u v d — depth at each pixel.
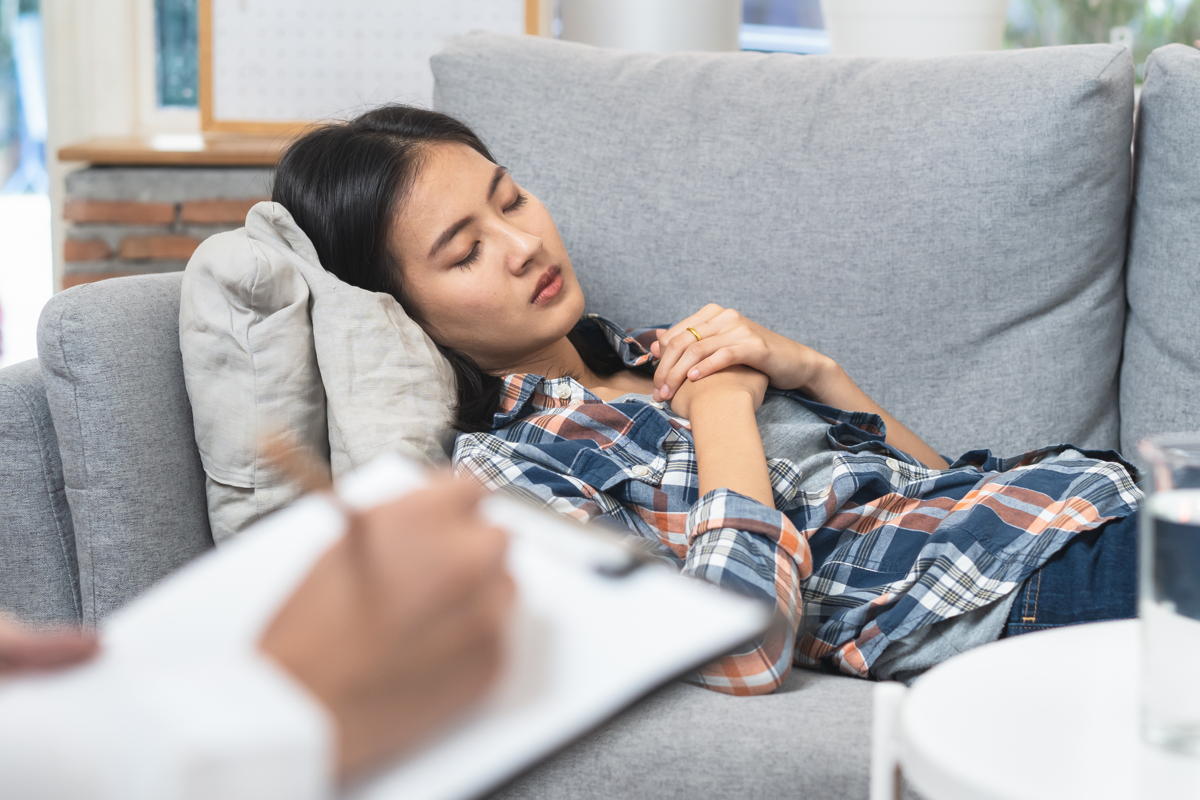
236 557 0.51
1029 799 0.51
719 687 0.88
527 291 1.23
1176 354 1.31
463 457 1.08
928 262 1.34
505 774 0.40
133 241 2.14
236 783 0.38
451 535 0.46
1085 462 1.10
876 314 1.36
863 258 1.36
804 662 1.03
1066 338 1.34
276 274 1.06
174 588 0.49
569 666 0.46
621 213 1.44
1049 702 0.60
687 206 1.42
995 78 1.34
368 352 1.09
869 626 0.99
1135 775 0.53
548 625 0.49
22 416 1.04
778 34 2.77
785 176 1.39
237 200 2.15
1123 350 1.40
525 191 1.29
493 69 1.51
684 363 1.18
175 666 0.42
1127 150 1.35
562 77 1.50
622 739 0.80
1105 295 1.36
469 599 0.45
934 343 1.35
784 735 0.79
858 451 1.18
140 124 2.61
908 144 1.35
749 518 0.93
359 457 1.05
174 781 0.37
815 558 1.08
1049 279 1.33
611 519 1.07
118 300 1.06
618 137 1.46
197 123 2.62
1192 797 0.51
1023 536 1.02
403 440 1.06
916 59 1.42
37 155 2.83
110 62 2.55
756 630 0.51
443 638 0.44
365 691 0.41
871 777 0.69
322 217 1.23
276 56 2.30
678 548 1.06
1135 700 0.61
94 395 1.01
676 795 0.79
